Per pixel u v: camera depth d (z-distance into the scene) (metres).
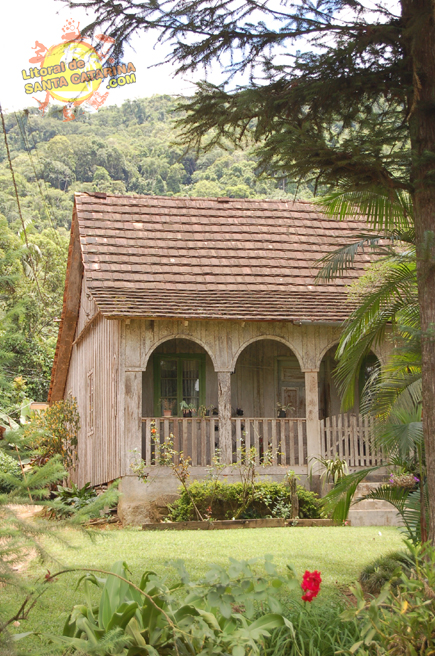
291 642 5.27
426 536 7.86
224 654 4.33
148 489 14.21
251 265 16.73
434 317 6.98
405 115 7.17
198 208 18.33
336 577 8.22
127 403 14.43
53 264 33.59
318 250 17.72
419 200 7.10
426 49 6.78
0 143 49.88
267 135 7.13
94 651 3.89
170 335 14.92
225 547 10.20
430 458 6.93
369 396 9.95
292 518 13.59
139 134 71.38
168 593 4.41
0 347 3.72
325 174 7.01
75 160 59.09
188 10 6.42
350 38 6.67
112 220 17.16
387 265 10.76
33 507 3.70
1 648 3.43
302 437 15.42
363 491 14.41
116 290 14.91
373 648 4.93
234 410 17.58
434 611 4.64
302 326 15.64
